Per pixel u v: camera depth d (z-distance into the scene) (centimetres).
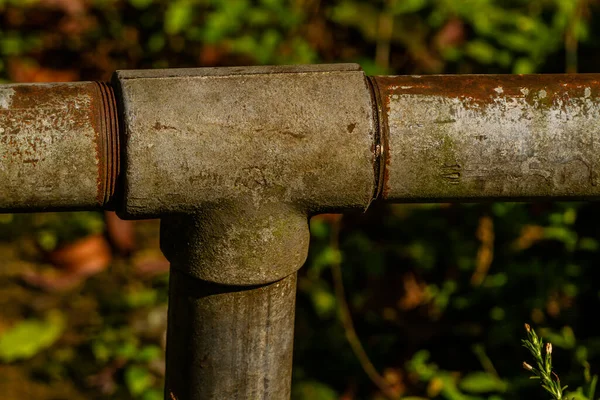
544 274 433
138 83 193
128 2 529
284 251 206
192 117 193
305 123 196
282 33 523
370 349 425
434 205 469
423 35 528
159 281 464
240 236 203
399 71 525
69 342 434
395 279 452
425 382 404
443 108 203
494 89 206
